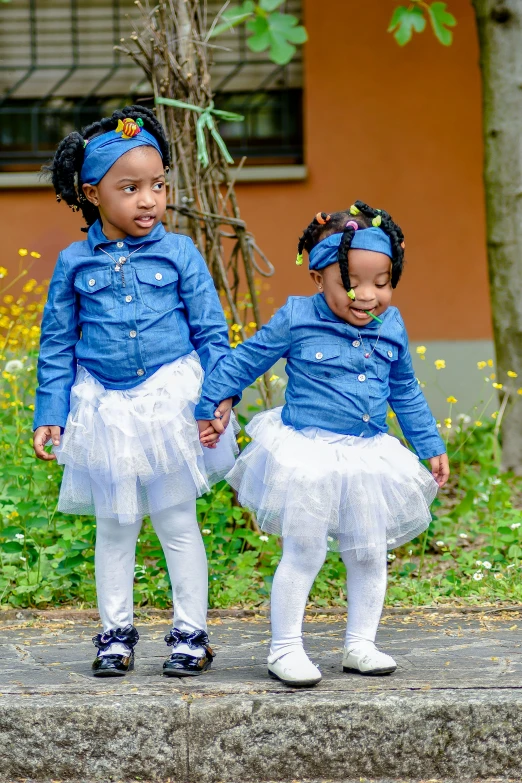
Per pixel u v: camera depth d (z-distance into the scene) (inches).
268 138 345.4
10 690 117.1
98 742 111.5
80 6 341.7
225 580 173.6
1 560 177.6
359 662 122.3
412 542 197.6
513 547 188.5
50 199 340.2
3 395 215.5
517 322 255.0
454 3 335.3
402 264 123.4
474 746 111.2
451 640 142.9
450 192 342.0
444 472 130.7
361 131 339.6
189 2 190.9
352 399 121.1
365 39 336.5
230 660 133.5
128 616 127.9
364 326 123.5
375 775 111.7
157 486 124.0
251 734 111.3
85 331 127.6
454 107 339.0
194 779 111.5
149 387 125.0
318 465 118.4
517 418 255.0
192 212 188.9
